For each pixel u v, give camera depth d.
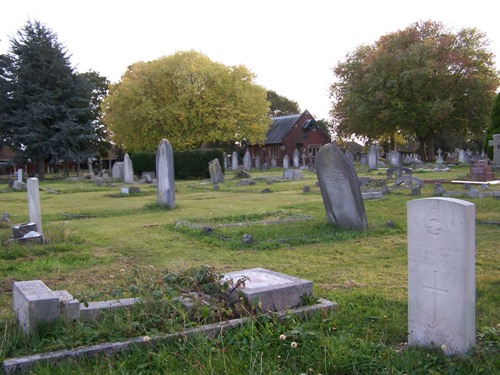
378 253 9.80
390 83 48.28
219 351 4.68
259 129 57.91
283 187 28.05
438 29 51.34
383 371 4.29
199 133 54.56
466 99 50.03
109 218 16.36
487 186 22.50
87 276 8.53
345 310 6.07
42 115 47.44
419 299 4.98
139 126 54.41
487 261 8.85
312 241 10.99
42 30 49.31
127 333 5.01
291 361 4.58
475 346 4.70
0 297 7.24
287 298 5.91
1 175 58.28
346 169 12.18
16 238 11.47
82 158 49.16
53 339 4.83
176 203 20.75
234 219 14.92
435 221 4.82
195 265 9.16
